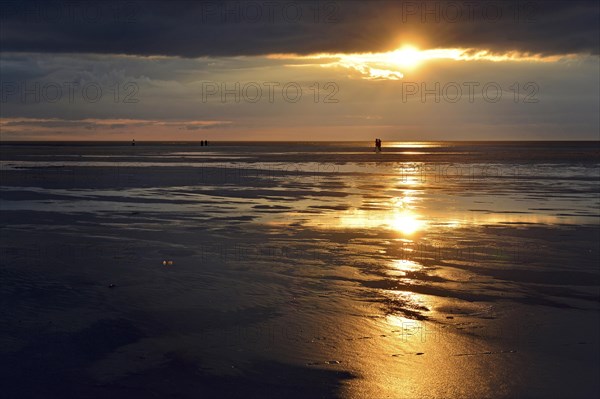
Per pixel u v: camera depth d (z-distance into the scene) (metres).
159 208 23.59
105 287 11.91
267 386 7.65
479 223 19.81
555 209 23.38
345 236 17.38
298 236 17.36
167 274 12.92
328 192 30.03
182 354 8.62
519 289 11.88
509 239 16.94
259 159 70.62
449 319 10.10
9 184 34.09
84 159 68.31
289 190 31.08
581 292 11.66
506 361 8.41
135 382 7.76
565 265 13.84
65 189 31.25
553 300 11.16
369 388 7.61
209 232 18.02
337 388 7.60
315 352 8.70
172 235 17.50
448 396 7.42
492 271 13.30
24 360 8.41
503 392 7.52
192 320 10.01
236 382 7.76
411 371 8.09
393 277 12.75
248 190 31.03
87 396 7.38
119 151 106.94
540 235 17.56
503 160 67.31
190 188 32.03
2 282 12.21
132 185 33.72
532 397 7.39
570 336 9.34
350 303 10.94
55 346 8.90
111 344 8.99
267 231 18.20
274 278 12.62
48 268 13.41
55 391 7.50
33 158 70.69
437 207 24.00
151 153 94.44
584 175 42.22
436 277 12.76
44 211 22.64
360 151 111.38
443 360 8.43
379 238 17.08
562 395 7.43
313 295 11.43
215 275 12.86
